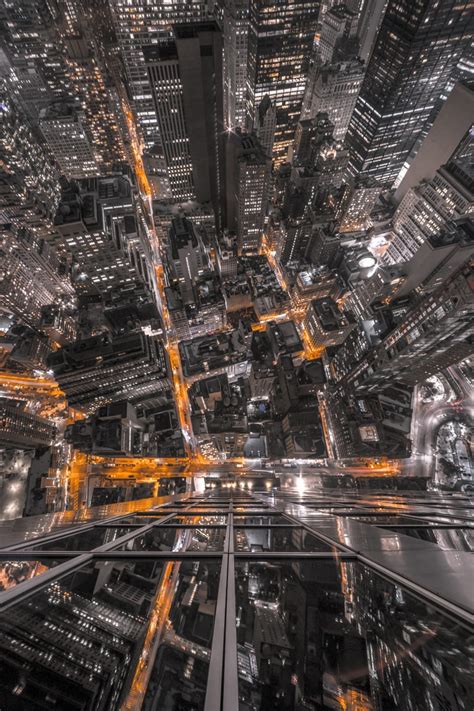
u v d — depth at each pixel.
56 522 19.62
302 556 11.83
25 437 153.12
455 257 164.12
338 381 194.75
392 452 163.50
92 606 7.67
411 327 126.25
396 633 6.24
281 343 198.00
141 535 16.33
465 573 9.56
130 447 163.38
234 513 26.03
